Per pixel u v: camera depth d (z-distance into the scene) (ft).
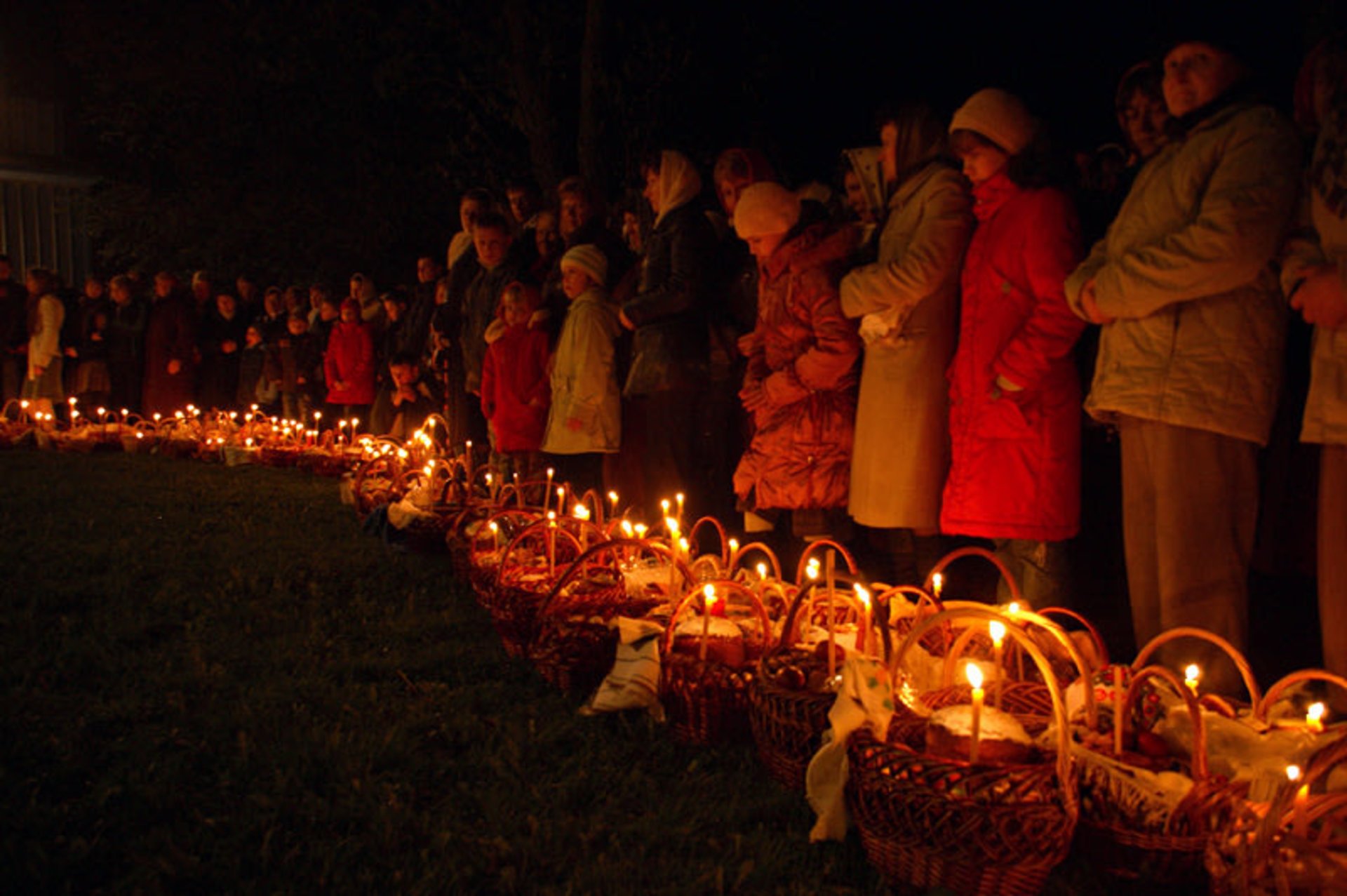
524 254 27.89
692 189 19.62
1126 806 8.31
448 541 19.17
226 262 68.54
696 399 19.45
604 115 38.91
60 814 9.91
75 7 67.05
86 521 24.49
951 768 7.95
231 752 11.40
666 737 11.66
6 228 75.97
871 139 35.94
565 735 11.76
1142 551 11.75
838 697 9.43
